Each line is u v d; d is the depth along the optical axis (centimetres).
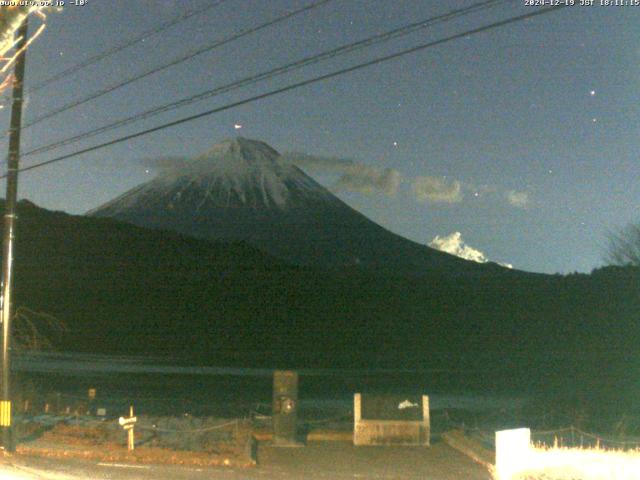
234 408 3206
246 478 1652
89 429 2319
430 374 4997
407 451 2044
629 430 2553
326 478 1678
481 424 2719
